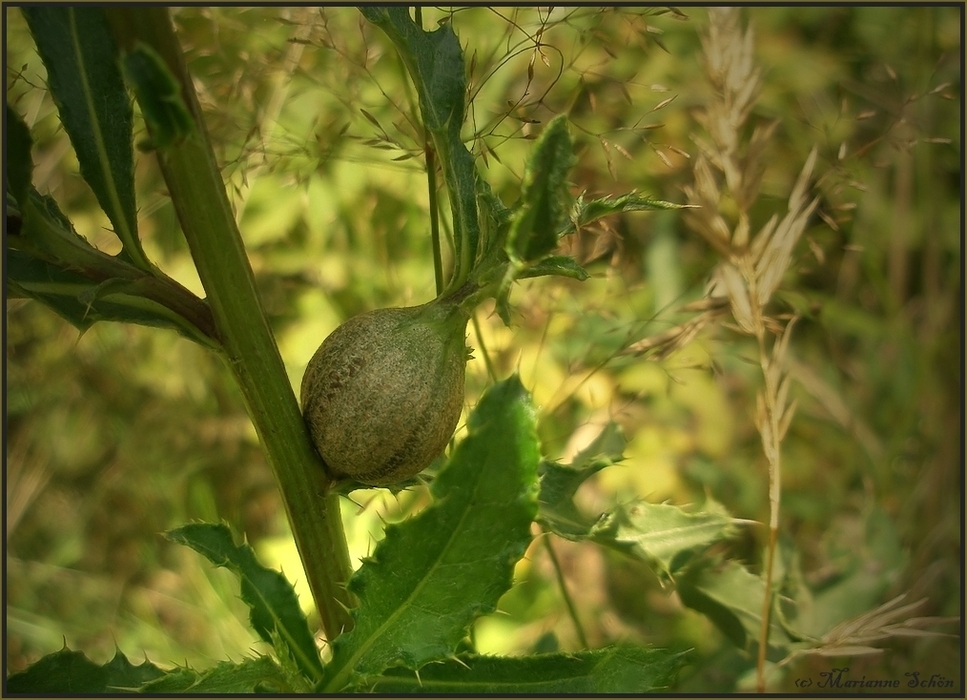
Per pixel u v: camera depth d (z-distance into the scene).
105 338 3.50
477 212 1.37
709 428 3.36
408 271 3.02
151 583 3.29
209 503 3.31
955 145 3.38
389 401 1.32
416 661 1.26
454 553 1.25
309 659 1.45
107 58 1.31
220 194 1.25
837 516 3.18
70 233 1.33
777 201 2.70
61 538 3.43
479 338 2.13
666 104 1.98
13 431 3.53
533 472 1.20
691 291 3.18
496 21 2.57
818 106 3.32
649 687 1.38
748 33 1.93
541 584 2.99
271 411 1.36
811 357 3.49
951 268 3.48
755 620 2.01
